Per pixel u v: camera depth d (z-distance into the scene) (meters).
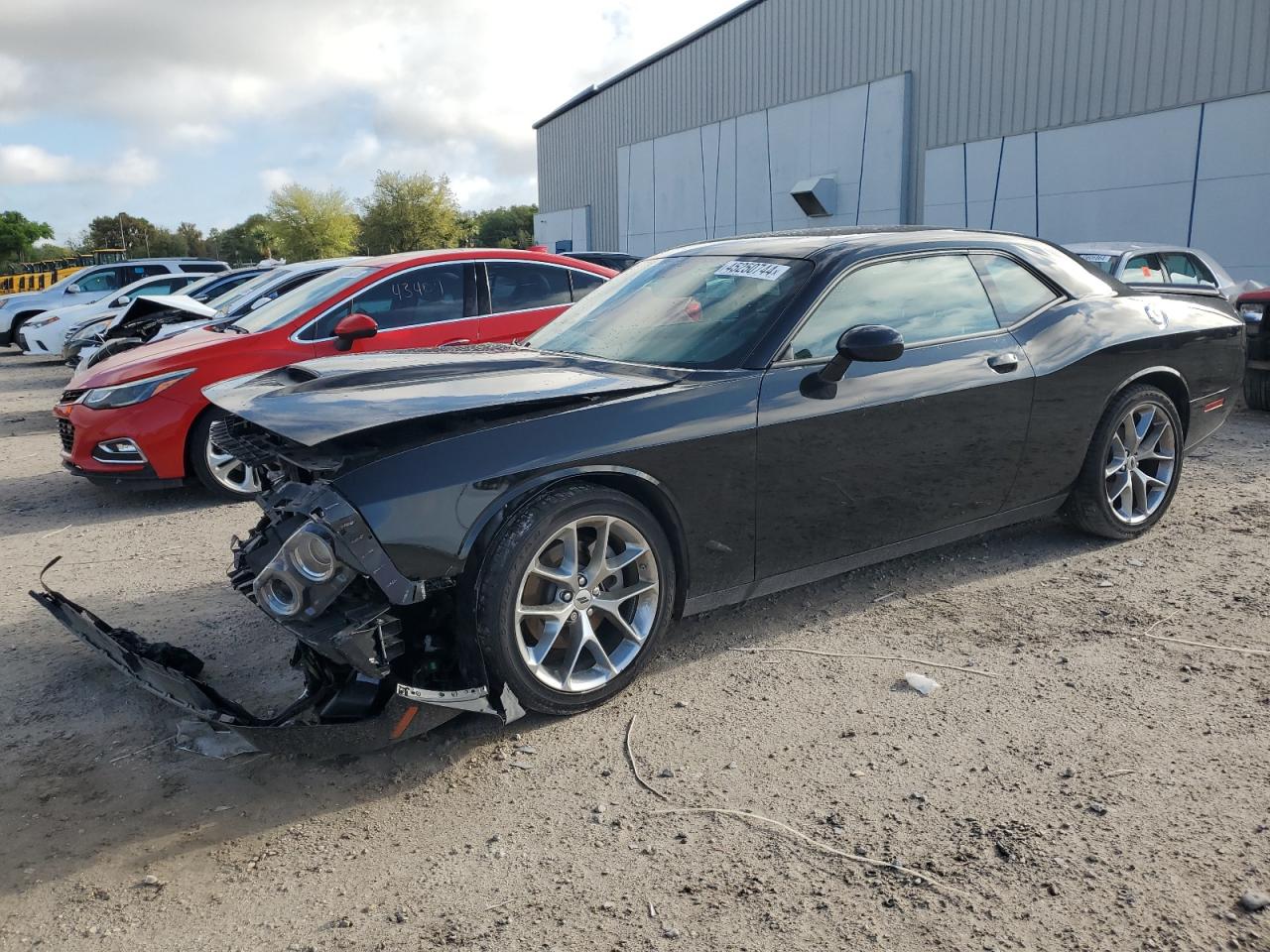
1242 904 2.13
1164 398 4.56
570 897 2.26
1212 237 15.15
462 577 2.89
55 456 8.30
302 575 2.72
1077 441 4.25
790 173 24.34
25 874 2.42
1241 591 3.97
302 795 2.76
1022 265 4.27
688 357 3.52
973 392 3.82
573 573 3.04
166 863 2.46
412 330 6.64
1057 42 17.36
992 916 2.13
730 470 3.29
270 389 3.39
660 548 3.21
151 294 16.86
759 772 2.77
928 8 19.92
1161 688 3.17
